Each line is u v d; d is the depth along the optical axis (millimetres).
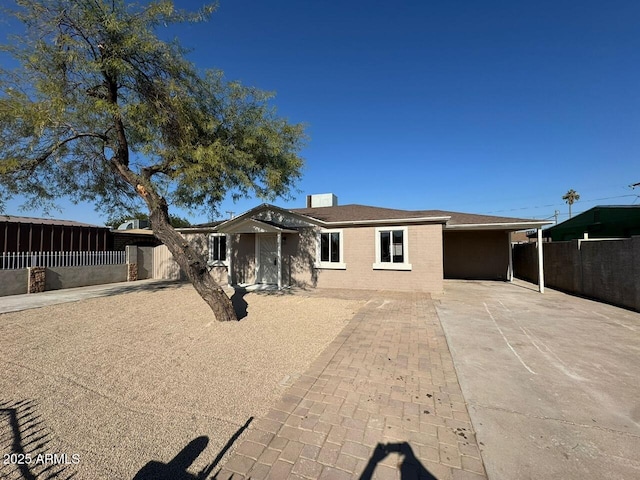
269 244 13930
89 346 5324
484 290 11766
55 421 3047
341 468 2322
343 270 12555
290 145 8508
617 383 3701
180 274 15695
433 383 3707
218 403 3357
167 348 5184
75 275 12938
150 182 7430
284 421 2938
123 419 3066
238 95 7730
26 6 6043
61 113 6449
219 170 7168
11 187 8461
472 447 2531
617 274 8469
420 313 7645
